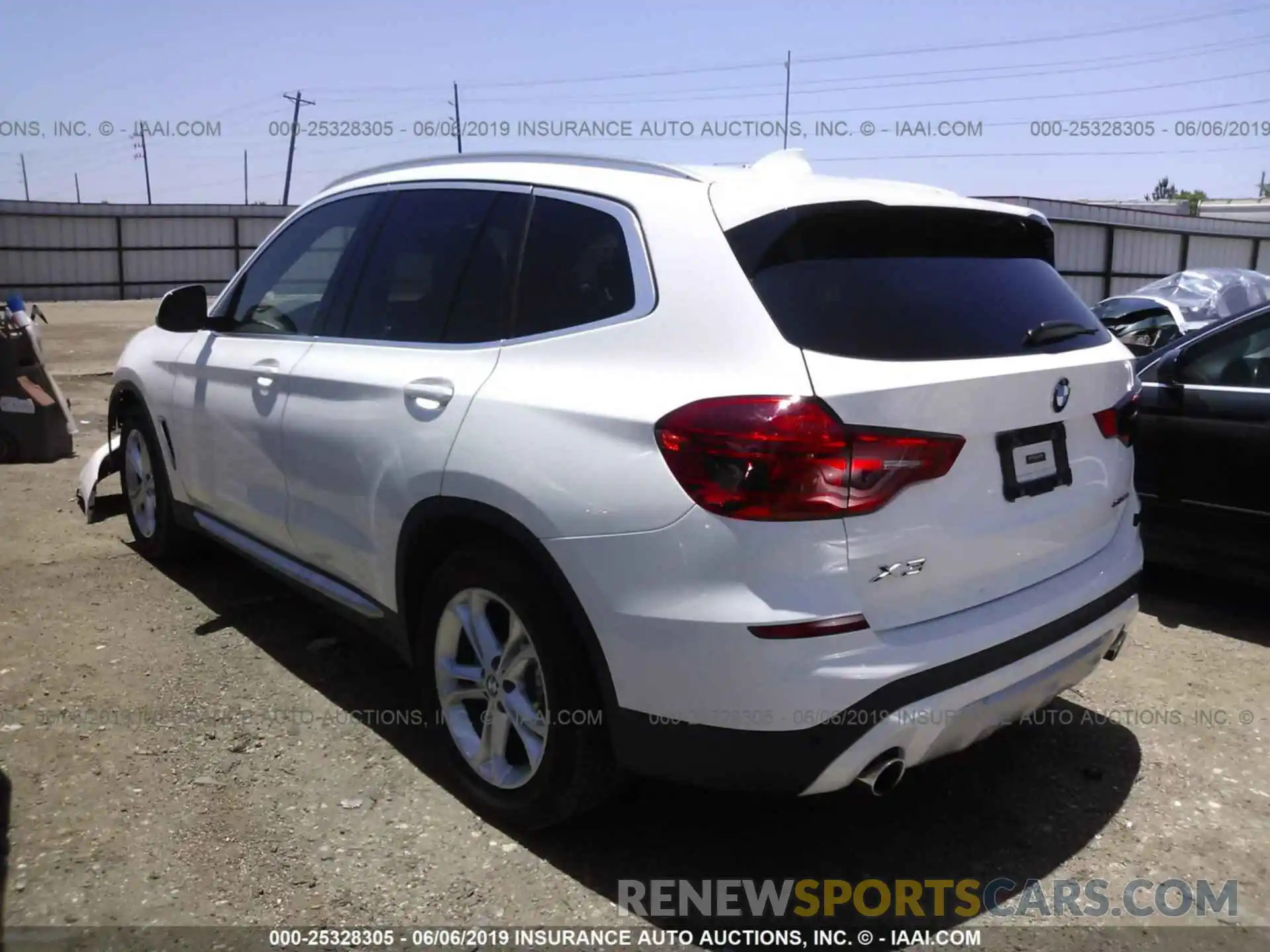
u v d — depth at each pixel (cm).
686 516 251
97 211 3650
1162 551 504
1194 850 313
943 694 260
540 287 309
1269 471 459
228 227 3947
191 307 457
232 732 370
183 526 501
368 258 378
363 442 342
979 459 272
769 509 243
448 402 312
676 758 264
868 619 251
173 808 322
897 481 252
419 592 339
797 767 250
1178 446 488
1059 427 299
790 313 260
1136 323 1230
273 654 435
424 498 313
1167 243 3112
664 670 257
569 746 285
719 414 250
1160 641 469
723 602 248
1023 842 317
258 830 312
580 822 321
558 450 276
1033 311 310
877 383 251
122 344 1883
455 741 326
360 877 292
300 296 411
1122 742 378
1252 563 472
